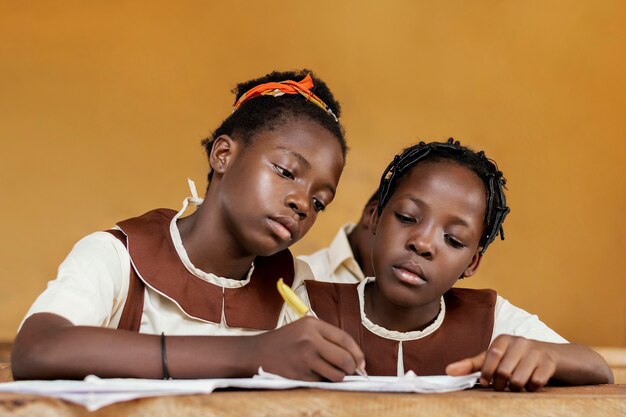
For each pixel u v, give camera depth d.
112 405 1.21
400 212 1.96
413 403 1.30
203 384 1.29
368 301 2.13
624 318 9.28
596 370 1.81
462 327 2.15
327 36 9.36
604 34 9.59
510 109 9.49
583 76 9.56
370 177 9.20
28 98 8.74
